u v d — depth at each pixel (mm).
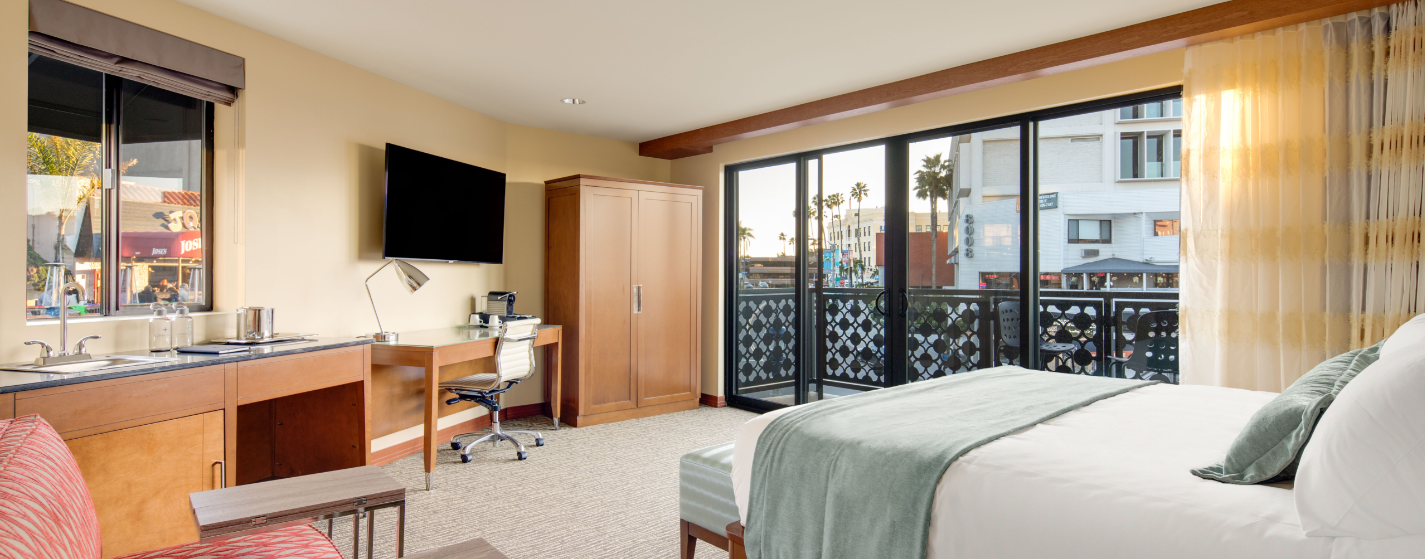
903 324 4359
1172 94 3273
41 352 2322
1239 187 2914
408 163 3734
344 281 3588
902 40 3283
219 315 2990
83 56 2479
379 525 2814
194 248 3016
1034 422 1877
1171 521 1264
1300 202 2779
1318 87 2758
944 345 4176
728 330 5465
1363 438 1144
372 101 3748
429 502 3111
